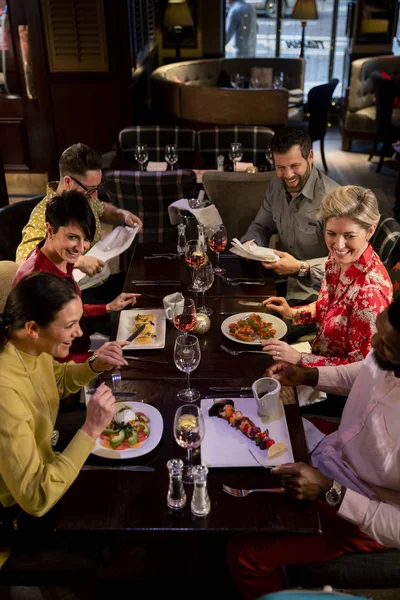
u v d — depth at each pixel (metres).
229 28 8.48
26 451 1.41
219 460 1.57
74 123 5.64
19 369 1.52
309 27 8.51
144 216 3.55
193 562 1.75
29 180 5.88
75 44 5.29
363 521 1.51
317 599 0.74
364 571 1.59
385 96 6.12
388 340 1.50
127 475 1.54
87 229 2.09
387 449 1.59
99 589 1.80
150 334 2.11
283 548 1.64
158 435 1.64
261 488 1.50
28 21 5.18
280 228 2.92
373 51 8.02
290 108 7.14
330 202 2.00
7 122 5.61
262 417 1.72
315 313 2.33
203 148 4.75
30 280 1.47
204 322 2.11
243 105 5.81
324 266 2.40
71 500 1.47
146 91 6.97
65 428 1.95
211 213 3.06
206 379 1.89
